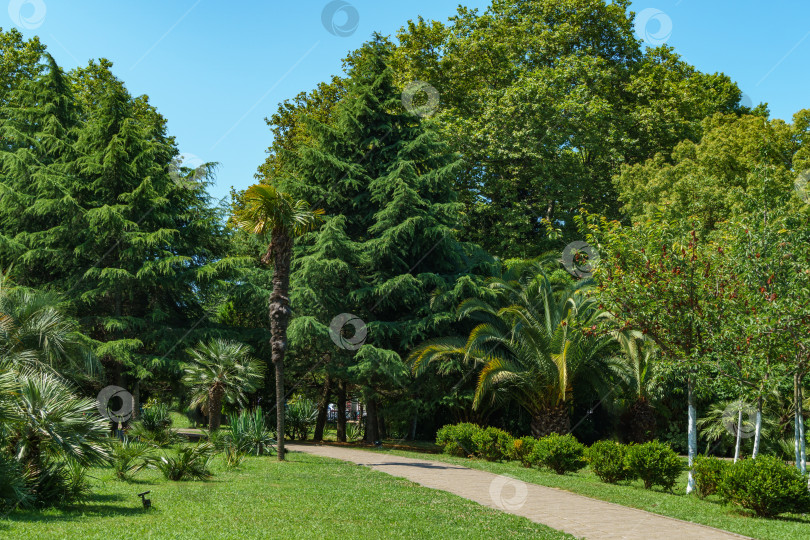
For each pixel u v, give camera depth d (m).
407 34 33.22
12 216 24.28
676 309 13.22
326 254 23.31
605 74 32.28
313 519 8.76
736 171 24.66
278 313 17.20
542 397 21.72
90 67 32.31
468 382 24.19
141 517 8.30
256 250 29.62
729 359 12.46
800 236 12.63
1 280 15.41
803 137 24.81
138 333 24.16
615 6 34.31
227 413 25.55
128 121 25.33
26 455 8.71
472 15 34.44
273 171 33.88
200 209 27.09
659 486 14.95
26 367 12.77
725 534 9.33
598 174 33.91
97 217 22.66
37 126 26.12
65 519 7.87
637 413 24.39
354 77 27.58
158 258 24.00
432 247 25.19
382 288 23.34
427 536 8.04
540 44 33.81
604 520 10.09
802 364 12.29
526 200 32.56
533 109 29.52
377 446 24.16
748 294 12.75
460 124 30.95
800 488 11.04
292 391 30.38
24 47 30.89
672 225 14.22
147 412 20.77
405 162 24.03
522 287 23.45
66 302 21.62
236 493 10.75
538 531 8.80
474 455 20.62
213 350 19.58
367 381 24.02
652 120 32.81
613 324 14.70
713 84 36.91
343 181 25.12
